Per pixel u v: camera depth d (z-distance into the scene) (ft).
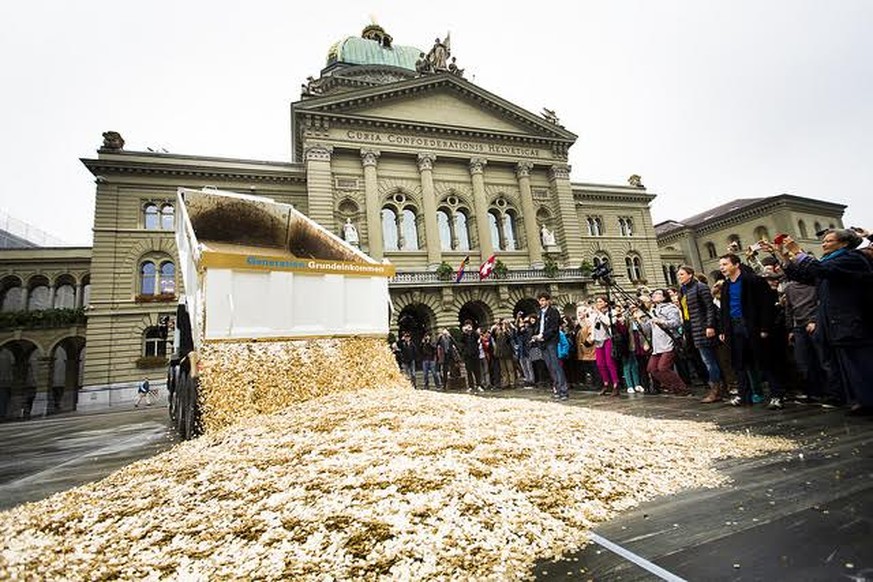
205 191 22.74
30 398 85.71
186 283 21.29
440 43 99.35
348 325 21.26
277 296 19.03
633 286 110.83
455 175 91.71
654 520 7.56
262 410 16.83
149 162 76.74
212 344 17.15
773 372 18.25
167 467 11.07
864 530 6.54
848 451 10.79
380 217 82.17
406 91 89.71
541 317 29.53
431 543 6.54
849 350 15.02
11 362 101.65
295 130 97.71
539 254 91.20
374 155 84.07
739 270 19.63
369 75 122.21
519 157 96.32
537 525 7.23
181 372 21.20
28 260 84.43
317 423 13.16
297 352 19.03
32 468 16.33
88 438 26.63
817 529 6.72
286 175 84.12
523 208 93.97
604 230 112.88
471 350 42.06
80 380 98.89
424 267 84.07
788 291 20.02
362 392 18.58
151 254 75.82
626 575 5.81
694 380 30.45
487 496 7.96
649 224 117.91
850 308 14.93
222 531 7.06
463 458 9.70
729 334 19.74
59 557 6.52
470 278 82.64
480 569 6.01
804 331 19.21
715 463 10.71
